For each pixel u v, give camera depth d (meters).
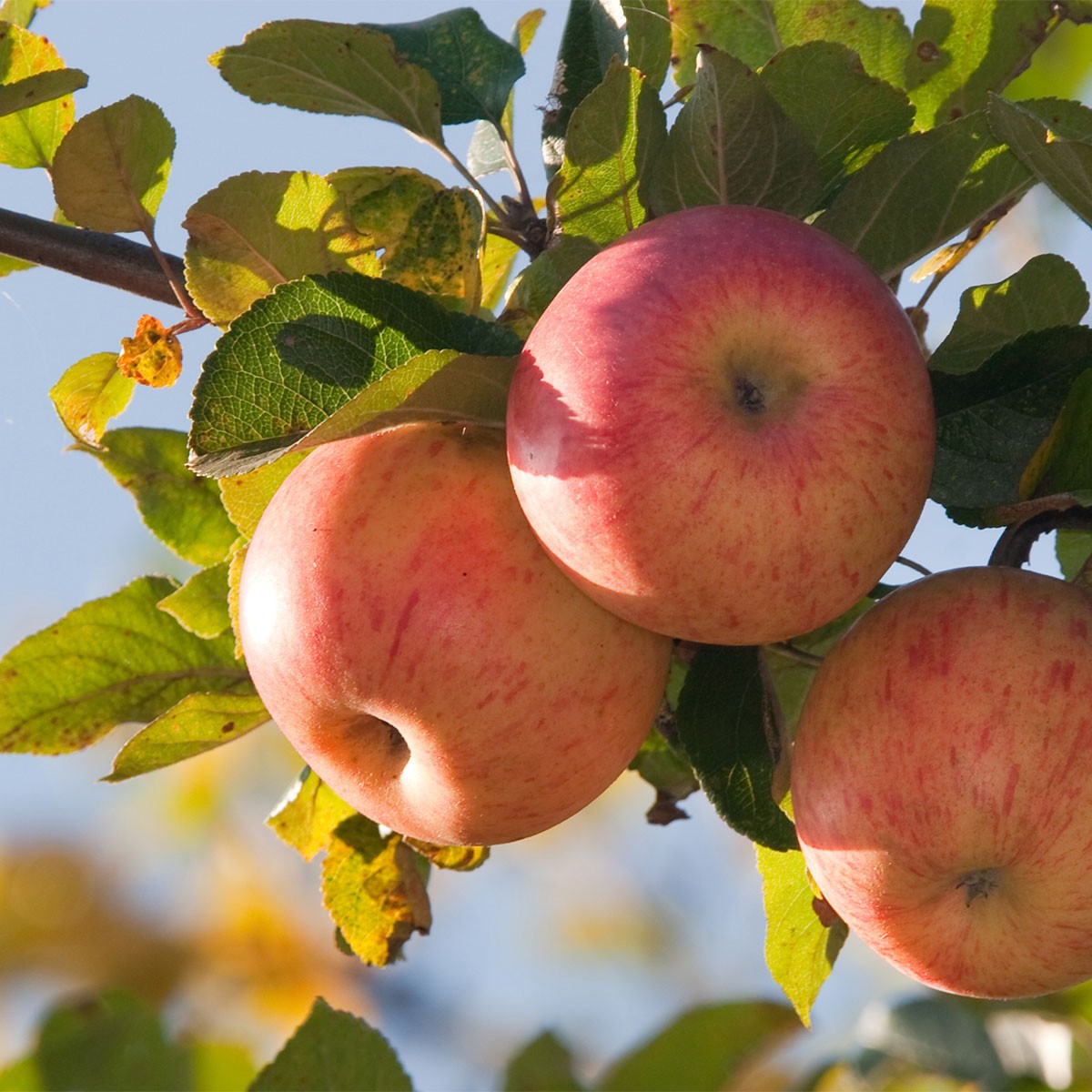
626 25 0.82
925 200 0.80
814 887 0.82
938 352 0.82
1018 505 0.79
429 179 0.83
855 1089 0.83
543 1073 0.80
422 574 0.78
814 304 0.76
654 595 0.76
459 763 0.78
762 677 0.81
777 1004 0.80
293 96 0.83
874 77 0.80
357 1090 0.79
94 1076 0.81
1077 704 0.77
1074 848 0.76
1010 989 0.79
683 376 0.75
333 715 0.79
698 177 0.80
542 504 0.76
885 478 0.76
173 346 0.83
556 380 0.76
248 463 0.77
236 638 0.83
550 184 0.80
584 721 0.78
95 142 0.81
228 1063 0.82
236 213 0.80
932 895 0.78
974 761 0.77
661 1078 0.80
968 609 0.78
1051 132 0.79
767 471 0.75
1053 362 0.80
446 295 0.81
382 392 0.76
